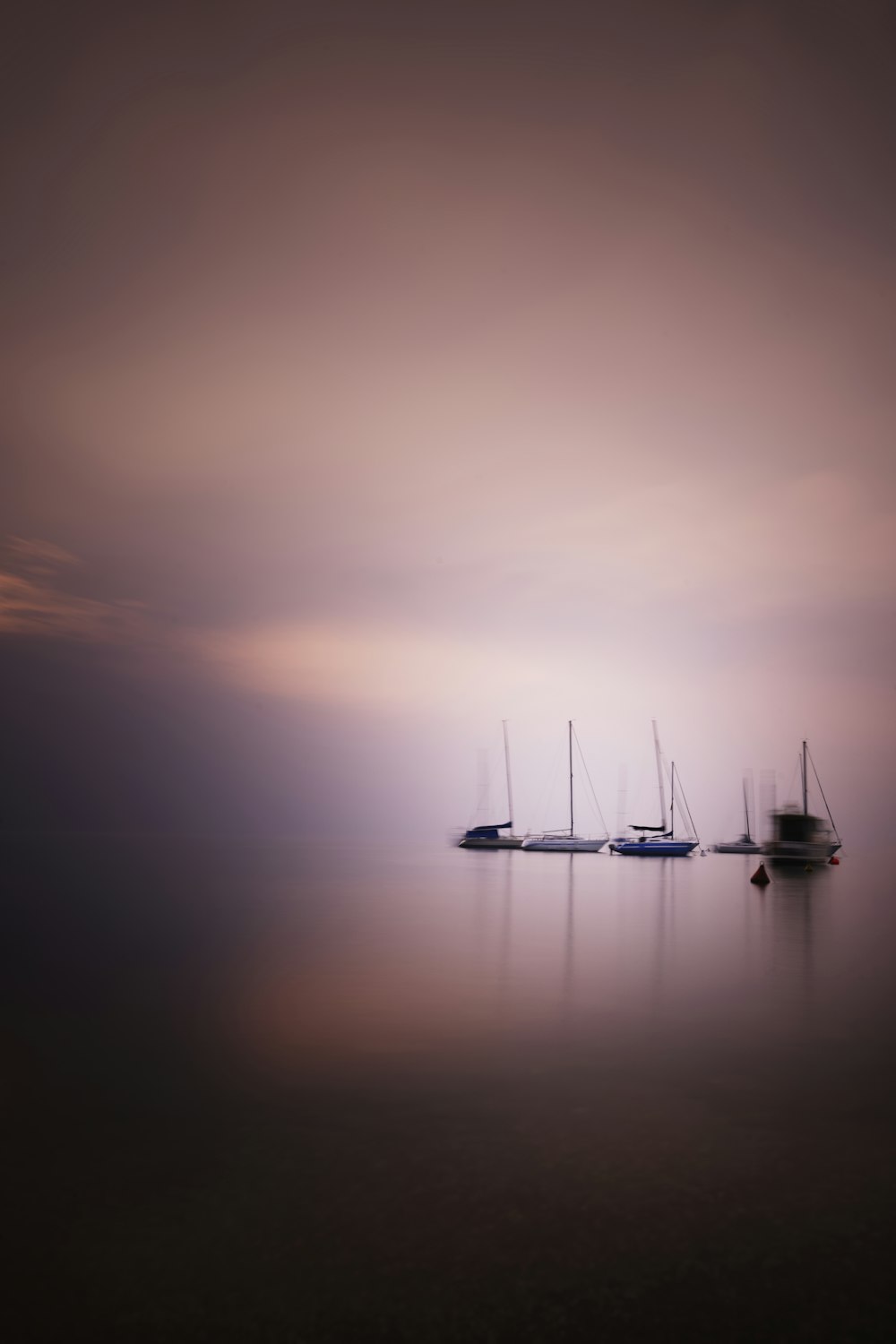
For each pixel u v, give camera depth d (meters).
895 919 32.53
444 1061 12.21
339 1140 9.28
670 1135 9.50
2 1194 7.91
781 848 77.94
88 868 56.12
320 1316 6.06
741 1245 7.12
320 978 18.12
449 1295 6.34
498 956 21.38
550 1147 9.13
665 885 49.53
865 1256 6.97
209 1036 13.43
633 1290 6.44
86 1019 14.48
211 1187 8.08
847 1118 10.07
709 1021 14.74
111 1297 6.28
